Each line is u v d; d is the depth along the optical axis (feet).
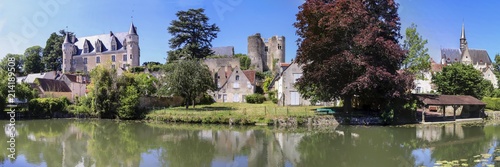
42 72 250.98
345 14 80.23
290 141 64.75
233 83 167.32
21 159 50.01
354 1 81.87
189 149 57.67
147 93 145.59
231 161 48.47
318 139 66.59
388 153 52.75
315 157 50.49
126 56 246.47
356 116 89.71
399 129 79.97
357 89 86.17
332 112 94.79
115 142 65.46
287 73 132.77
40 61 265.34
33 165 46.26
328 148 57.41
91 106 115.44
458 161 44.88
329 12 82.12
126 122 103.40
